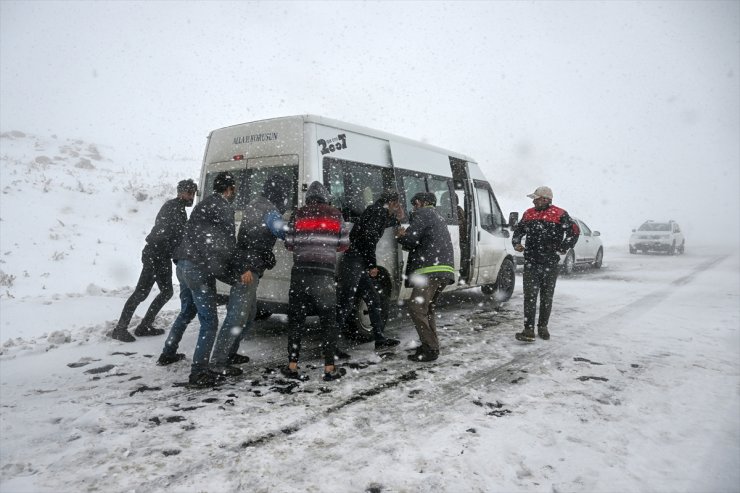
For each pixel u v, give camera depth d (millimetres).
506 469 2613
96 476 2492
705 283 10805
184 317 4520
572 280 11477
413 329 6238
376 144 5719
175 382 4016
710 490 2430
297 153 4824
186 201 5359
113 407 3443
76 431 3037
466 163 7574
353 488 2406
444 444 2895
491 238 7906
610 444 2928
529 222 5531
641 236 20281
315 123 4914
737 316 7000
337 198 4992
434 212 4906
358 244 4742
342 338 5672
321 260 4090
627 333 5941
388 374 4285
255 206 4152
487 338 5699
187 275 3930
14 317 6039
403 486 2428
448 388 3912
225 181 4062
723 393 3828
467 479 2506
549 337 5699
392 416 3322
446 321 6707
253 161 5172
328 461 2672
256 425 3146
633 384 4039
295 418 3270
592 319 6820
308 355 4902
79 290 8898
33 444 2854
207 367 3920
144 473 2523
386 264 5504
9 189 13117
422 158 6535
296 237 4129
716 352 5062
